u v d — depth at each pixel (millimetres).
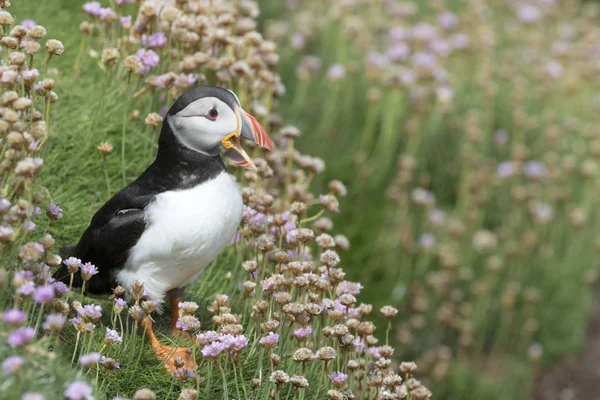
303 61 15617
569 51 18594
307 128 15336
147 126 10156
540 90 16891
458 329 14789
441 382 14086
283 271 7945
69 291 6895
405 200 14383
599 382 15117
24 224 6535
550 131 16359
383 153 14977
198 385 6773
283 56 16172
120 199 7262
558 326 15398
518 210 15398
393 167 15336
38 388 5891
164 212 7086
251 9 11164
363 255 14117
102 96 9430
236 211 7340
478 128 16000
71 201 9109
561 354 15336
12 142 6398
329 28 16547
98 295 7559
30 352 6090
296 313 7148
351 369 7449
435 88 15945
